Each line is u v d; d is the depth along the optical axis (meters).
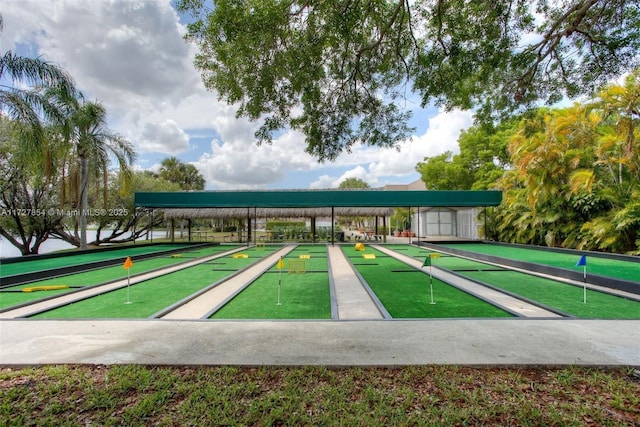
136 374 3.15
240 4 4.38
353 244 20.22
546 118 13.84
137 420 2.51
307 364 3.34
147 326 4.58
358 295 6.62
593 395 2.80
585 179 12.08
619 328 4.36
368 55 5.76
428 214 26.05
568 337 4.03
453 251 14.65
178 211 22.03
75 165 14.73
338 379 3.06
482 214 20.69
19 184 14.57
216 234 31.91
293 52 4.94
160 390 2.90
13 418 2.54
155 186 23.50
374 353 3.60
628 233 11.38
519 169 14.68
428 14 5.27
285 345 3.85
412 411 2.59
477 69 5.52
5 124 12.22
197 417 2.54
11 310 5.52
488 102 6.47
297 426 2.43
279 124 5.75
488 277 8.43
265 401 2.70
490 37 5.13
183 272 9.66
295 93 5.58
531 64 5.57
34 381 3.09
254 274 9.30
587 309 5.44
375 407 2.64
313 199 17.98
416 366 3.29
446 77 5.57
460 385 2.96
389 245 19.42
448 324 4.57
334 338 4.06
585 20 5.11
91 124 14.55
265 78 5.11
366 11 4.82
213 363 3.39
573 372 3.16
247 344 3.89
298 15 4.69
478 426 2.41
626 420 2.47
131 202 20.27
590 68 5.38
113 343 3.95
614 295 6.35
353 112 6.25
